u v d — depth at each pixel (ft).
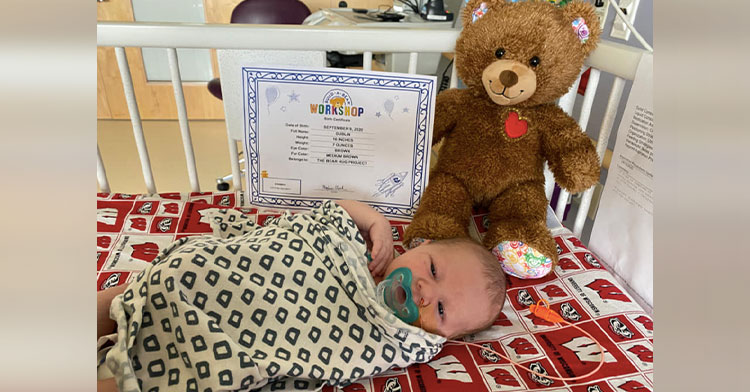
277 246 2.55
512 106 3.13
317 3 8.74
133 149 8.14
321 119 3.20
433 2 6.18
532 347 2.42
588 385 2.15
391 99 3.12
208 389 1.98
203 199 3.67
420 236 3.02
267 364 2.04
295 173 3.36
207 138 8.77
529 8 2.90
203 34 2.99
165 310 2.16
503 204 3.21
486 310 2.51
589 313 2.62
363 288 2.42
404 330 2.28
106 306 2.25
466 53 3.06
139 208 3.41
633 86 2.66
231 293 2.31
